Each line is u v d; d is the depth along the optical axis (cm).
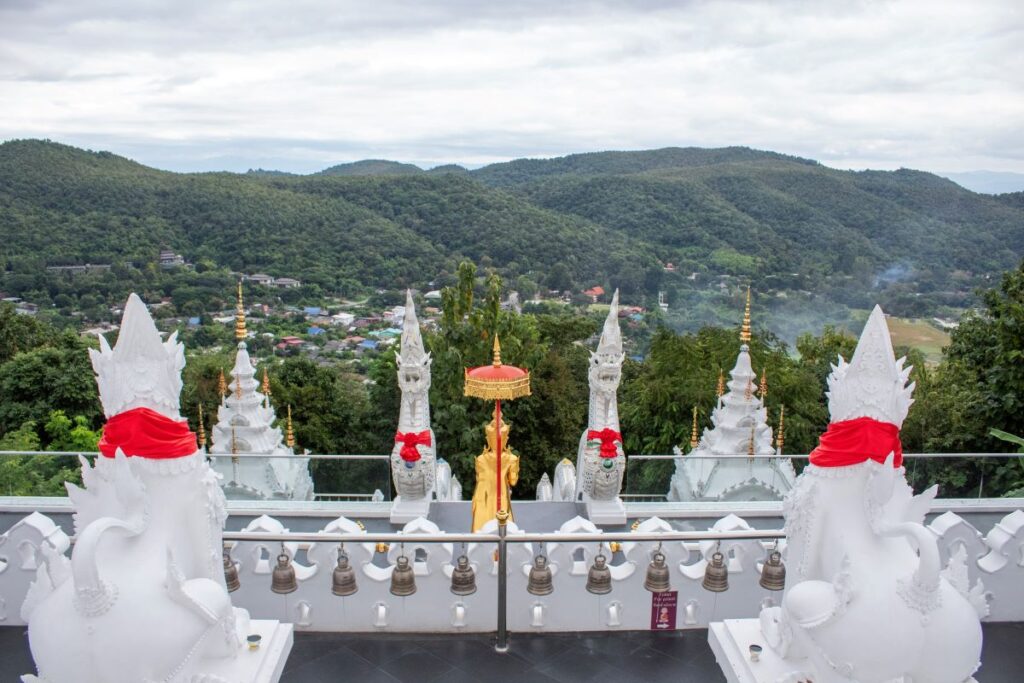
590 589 816
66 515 1202
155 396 647
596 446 1206
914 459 1247
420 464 1195
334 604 876
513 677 803
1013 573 886
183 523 660
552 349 3594
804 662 677
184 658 607
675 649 856
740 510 1253
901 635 596
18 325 3447
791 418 2666
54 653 583
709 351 2986
